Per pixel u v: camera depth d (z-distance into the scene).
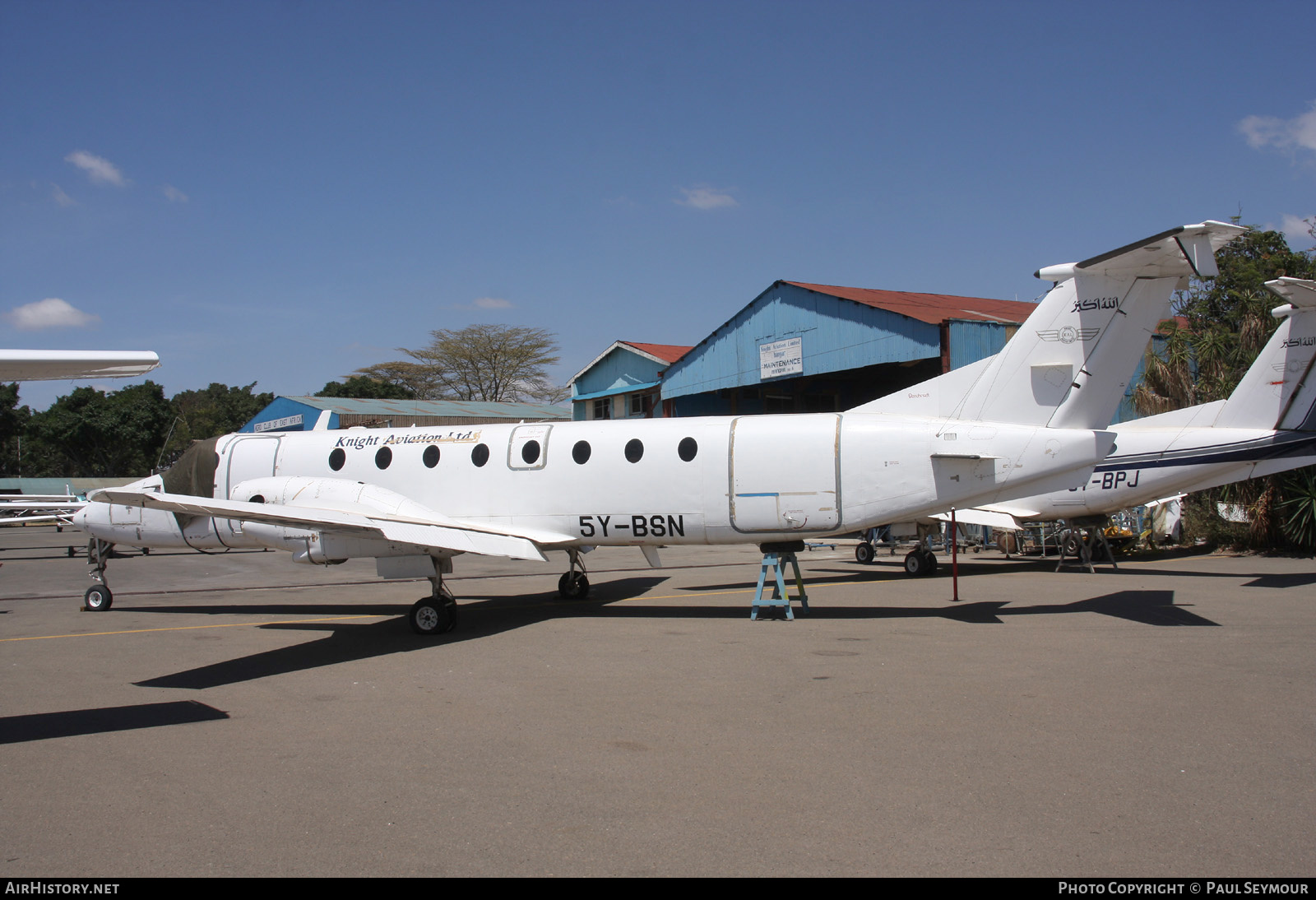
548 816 4.33
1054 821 4.16
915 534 15.98
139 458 61.81
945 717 6.00
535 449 11.55
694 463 10.88
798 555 21.62
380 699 6.82
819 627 9.95
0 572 19.50
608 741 5.58
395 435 12.38
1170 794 4.49
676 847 3.93
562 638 9.54
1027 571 16.48
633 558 21.38
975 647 8.52
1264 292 21.61
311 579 16.89
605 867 3.73
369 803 4.56
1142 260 9.26
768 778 4.82
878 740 5.48
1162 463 15.84
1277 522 18.11
